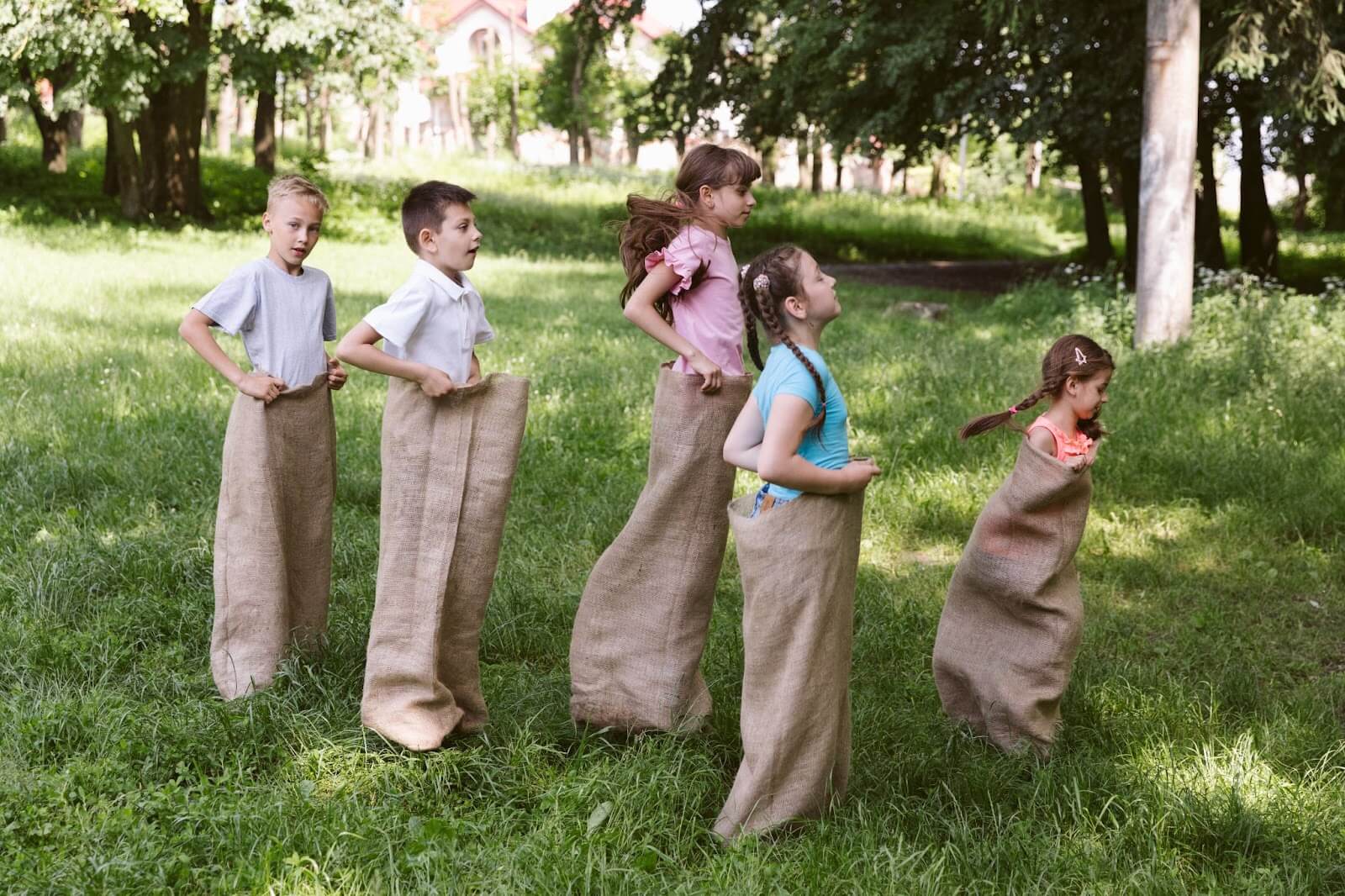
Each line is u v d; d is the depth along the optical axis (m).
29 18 20.39
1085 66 17.08
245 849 3.08
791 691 3.27
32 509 6.01
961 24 18.81
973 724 4.10
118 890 2.84
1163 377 9.59
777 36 21.22
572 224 30.75
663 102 26.27
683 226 3.75
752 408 3.29
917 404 8.98
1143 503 6.99
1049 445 3.91
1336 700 4.59
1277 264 21.06
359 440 7.71
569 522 6.34
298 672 4.16
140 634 4.61
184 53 22.70
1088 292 16.11
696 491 3.82
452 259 3.74
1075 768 3.67
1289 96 13.71
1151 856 3.23
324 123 48.66
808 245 32.12
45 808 3.14
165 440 7.23
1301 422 8.17
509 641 4.82
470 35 72.31
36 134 43.97
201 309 4.12
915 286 23.30
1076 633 3.95
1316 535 6.48
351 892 2.91
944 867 3.16
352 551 5.61
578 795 3.37
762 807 3.33
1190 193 11.29
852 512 3.30
